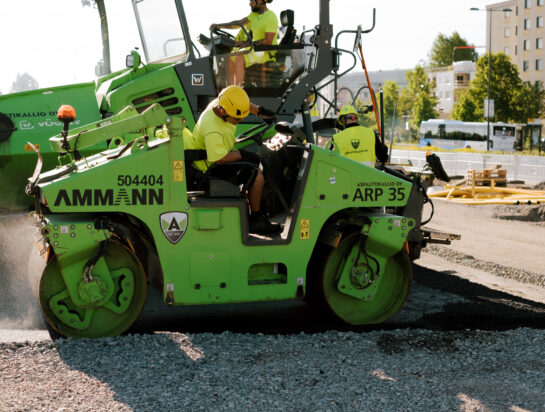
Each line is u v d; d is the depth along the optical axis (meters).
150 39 8.27
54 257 5.11
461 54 95.12
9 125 8.01
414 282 7.84
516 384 4.35
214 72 7.98
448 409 3.93
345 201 5.60
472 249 10.46
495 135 47.59
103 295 5.16
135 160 5.04
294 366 4.57
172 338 5.07
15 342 4.82
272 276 5.57
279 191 5.75
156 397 4.00
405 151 30.58
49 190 4.88
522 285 8.07
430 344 5.14
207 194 5.41
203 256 5.27
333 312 5.82
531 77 76.94
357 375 4.44
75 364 4.50
